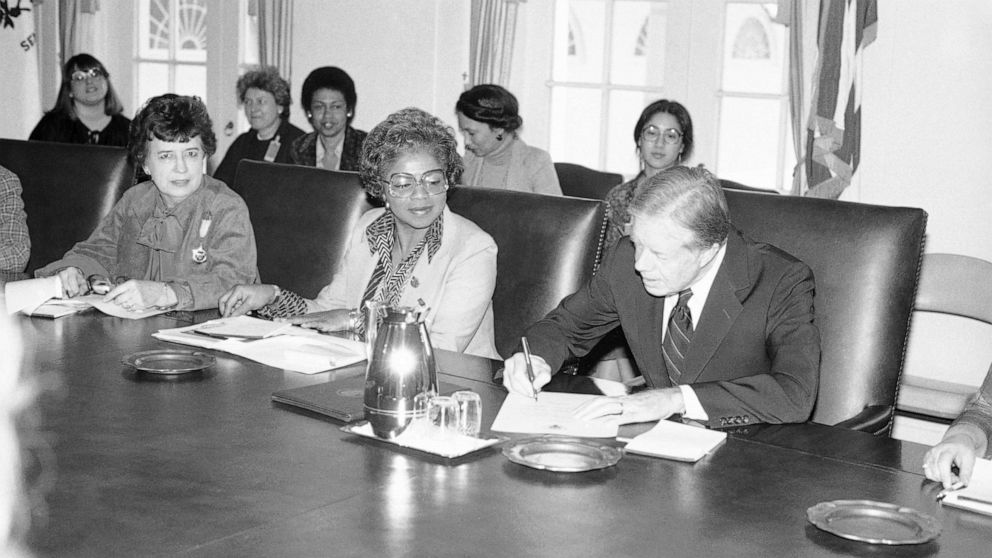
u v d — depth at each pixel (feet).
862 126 13.71
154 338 7.45
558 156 16.76
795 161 14.82
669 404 5.81
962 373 13.44
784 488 4.75
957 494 4.66
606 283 7.15
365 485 4.67
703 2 15.16
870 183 13.78
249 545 4.01
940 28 13.10
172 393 6.07
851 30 13.00
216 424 5.51
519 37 16.60
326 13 17.89
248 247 9.30
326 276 9.74
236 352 7.01
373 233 8.43
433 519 4.30
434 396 5.36
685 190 5.99
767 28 14.84
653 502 4.54
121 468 4.82
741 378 6.02
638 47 15.90
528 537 4.14
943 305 8.13
